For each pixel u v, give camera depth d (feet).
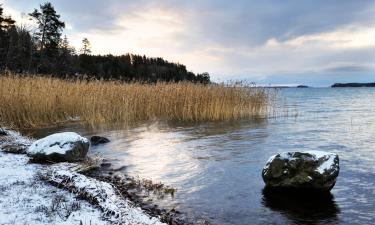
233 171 32.99
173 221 21.50
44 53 147.84
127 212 20.40
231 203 24.91
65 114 64.80
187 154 40.29
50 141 32.63
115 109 68.54
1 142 38.83
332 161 26.91
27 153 32.73
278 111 89.20
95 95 66.90
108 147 44.04
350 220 21.94
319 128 61.26
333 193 26.71
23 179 25.04
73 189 22.90
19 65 122.11
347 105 130.41
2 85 58.08
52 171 26.21
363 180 29.78
